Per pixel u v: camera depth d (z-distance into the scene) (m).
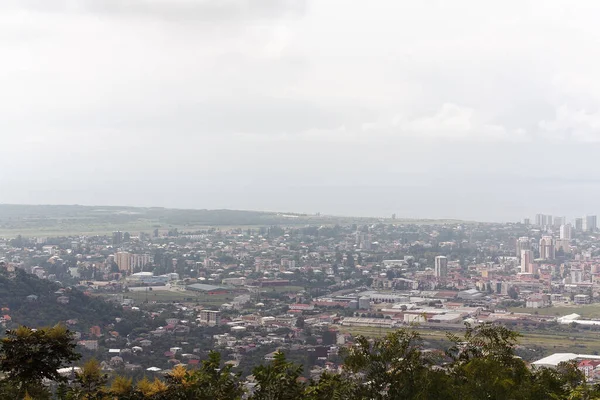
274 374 21.06
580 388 20.72
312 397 20.91
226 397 20.83
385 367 22.22
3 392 21.55
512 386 20.97
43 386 23.28
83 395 21.39
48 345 20.67
